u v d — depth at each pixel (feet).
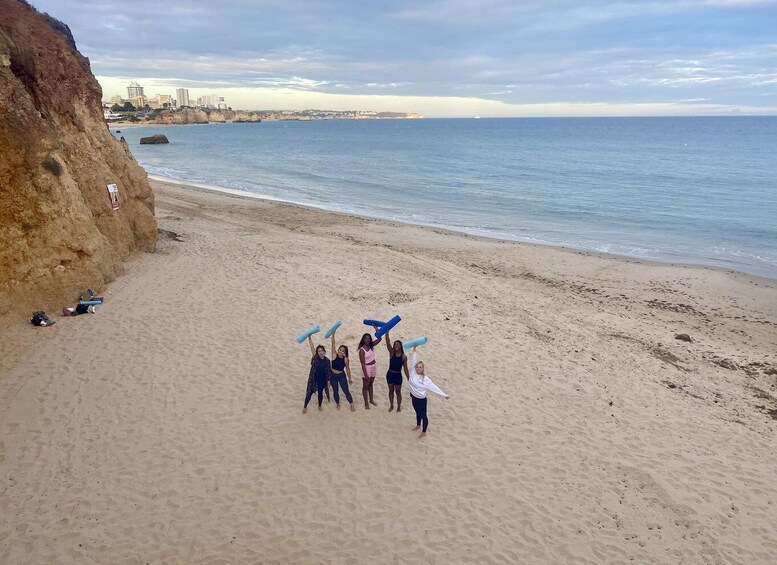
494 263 77.97
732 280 71.97
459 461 30.09
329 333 35.29
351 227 98.94
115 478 27.58
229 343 42.06
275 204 120.98
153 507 25.93
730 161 241.55
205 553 23.56
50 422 31.45
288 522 25.45
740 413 37.81
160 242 70.85
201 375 37.27
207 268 59.93
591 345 47.93
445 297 56.90
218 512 25.81
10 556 22.76
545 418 34.68
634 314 59.52
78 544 23.63
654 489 28.58
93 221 51.03
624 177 182.09
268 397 35.22
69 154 52.65
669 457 31.45
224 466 28.84
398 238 91.66
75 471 27.89
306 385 36.83
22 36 49.44
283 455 29.91
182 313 46.91
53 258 45.19
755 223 108.17
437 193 148.97
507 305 57.21
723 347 51.29
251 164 226.58
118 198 58.59
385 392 36.60
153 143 369.30
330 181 172.45
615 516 26.63
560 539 25.04
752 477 30.09
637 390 39.47
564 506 27.09
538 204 131.64
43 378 35.53
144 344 40.93
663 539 25.40
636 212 120.78
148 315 45.93
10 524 24.41
